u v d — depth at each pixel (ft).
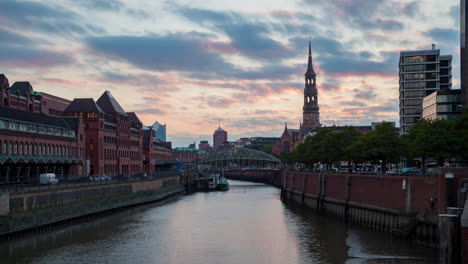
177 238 240.73
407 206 219.41
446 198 172.45
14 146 297.94
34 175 333.01
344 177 305.53
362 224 270.67
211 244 225.97
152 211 359.87
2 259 190.29
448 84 545.44
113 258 195.62
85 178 316.60
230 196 522.06
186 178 596.29
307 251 208.64
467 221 142.41
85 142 438.40
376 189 254.27
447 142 256.11
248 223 294.46
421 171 335.67
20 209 223.51
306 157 481.05
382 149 302.86
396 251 200.44
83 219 290.35
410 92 540.93
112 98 536.01
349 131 420.36
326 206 340.39
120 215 332.39
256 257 199.31
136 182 406.21
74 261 189.26
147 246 220.23
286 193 481.05
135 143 575.79
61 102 491.31
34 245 216.54
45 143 340.59
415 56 540.11
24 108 402.52
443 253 147.84
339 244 221.87
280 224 290.35
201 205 411.54
